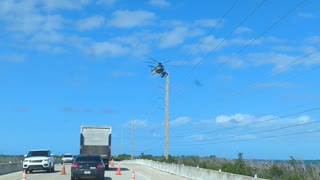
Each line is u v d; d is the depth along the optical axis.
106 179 35.12
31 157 44.53
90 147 47.72
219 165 40.41
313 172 22.98
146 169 54.88
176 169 43.34
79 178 32.81
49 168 44.81
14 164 49.53
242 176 25.48
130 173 44.19
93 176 32.69
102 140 47.97
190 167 37.81
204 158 50.19
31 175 40.38
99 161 33.38
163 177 38.81
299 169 24.52
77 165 32.78
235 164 32.72
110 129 48.16
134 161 90.19
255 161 32.81
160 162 55.09
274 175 25.91
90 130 47.94
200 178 34.25
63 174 41.66
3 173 43.50
